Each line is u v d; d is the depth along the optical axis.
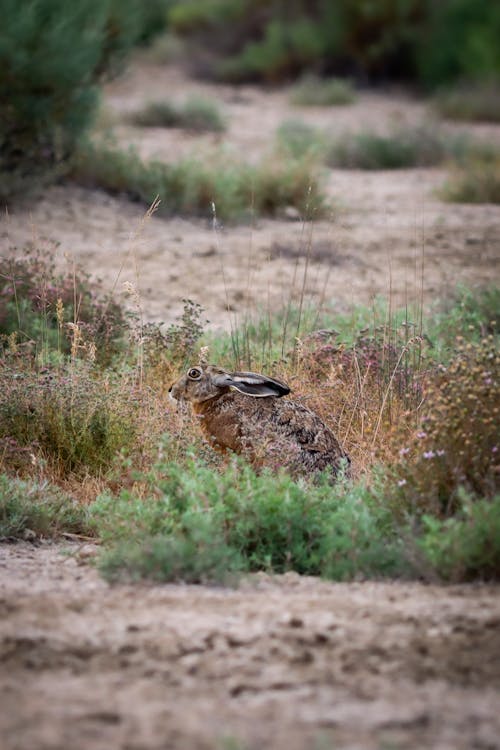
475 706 8.23
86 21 32.41
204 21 78.25
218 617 10.20
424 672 8.84
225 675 8.81
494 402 12.98
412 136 48.16
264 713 8.09
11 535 13.39
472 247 30.58
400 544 11.98
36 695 8.42
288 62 73.75
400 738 7.69
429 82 71.69
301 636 9.61
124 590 11.17
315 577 11.80
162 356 18.20
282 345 18.98
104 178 33.12
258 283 25.94
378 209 36.06
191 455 13.52
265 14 77.06
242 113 60.31
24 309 19.58
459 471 12.59
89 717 8.02
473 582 11.42
